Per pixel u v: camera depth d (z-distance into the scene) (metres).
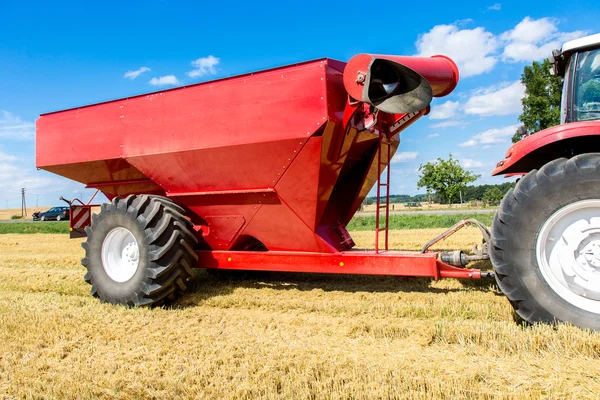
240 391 2.80
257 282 6.32
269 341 3.72
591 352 3.06
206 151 5.31
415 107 4.14
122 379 3.07
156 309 5.13
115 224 5.55
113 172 6.36
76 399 2.84
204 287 6.07
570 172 3.48
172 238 5.30
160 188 6.38
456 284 5.44
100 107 6.18
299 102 4.75
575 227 3.51
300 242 5.27
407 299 4.86
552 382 2.71
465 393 2.66
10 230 25.97
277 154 4.93
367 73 4.15
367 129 4.94
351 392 2.72
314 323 4.25
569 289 3.52
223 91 5.22
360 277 6.29
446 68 4.84
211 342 3.76
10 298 5.74
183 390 2.88
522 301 3.60
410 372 2.96
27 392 2.96
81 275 7.46
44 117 6.70
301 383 2.86
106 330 4.22
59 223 32.06
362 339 3.70
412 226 17.78
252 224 5.48
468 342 3.48
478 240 9.80
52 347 3.82
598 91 3.89
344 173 5.57
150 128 5.73
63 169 6.61
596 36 3.85
